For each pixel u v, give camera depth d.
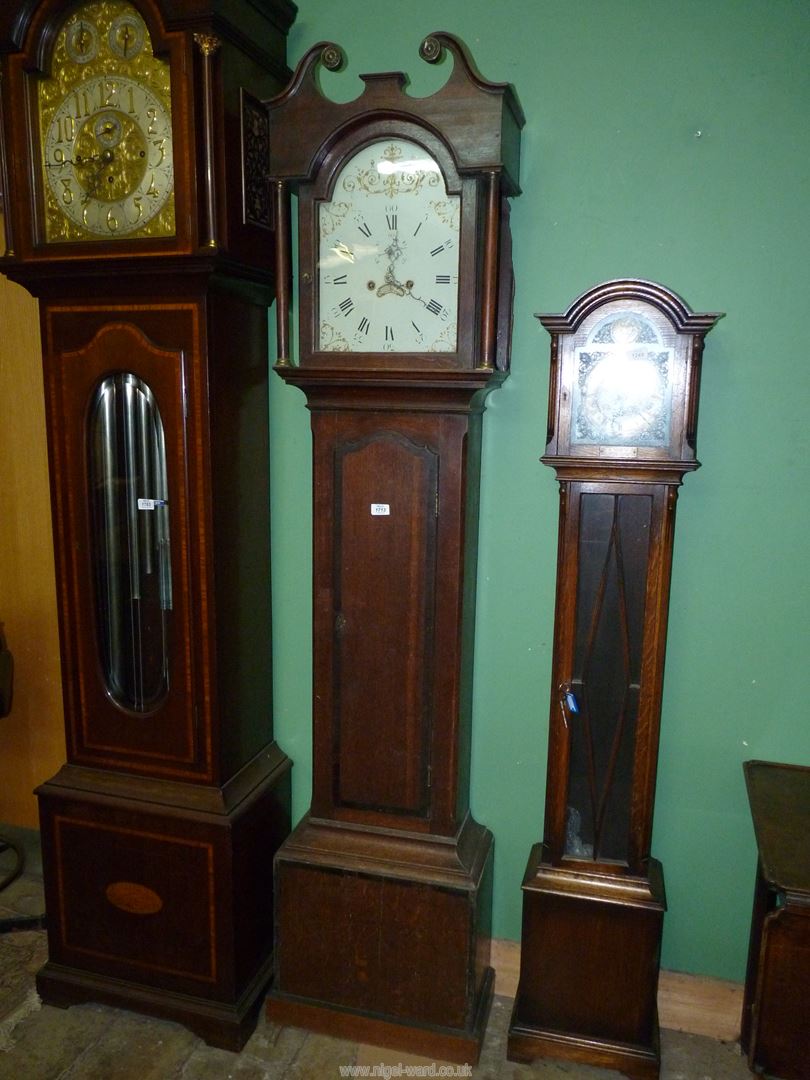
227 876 1.79
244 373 1.79
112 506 1.79
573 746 1.75
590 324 1.58
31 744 2.48
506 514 1.85
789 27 1.56
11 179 1.66
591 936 1.75
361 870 1.78
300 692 2.06
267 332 1.89
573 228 1.72
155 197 1.59
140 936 1.89
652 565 1.64
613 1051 1.77
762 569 1.75
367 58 1.78
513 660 1.91
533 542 1.85
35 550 2.34
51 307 1.73
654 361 1.57
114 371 1.71
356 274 1.63
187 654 1.77
